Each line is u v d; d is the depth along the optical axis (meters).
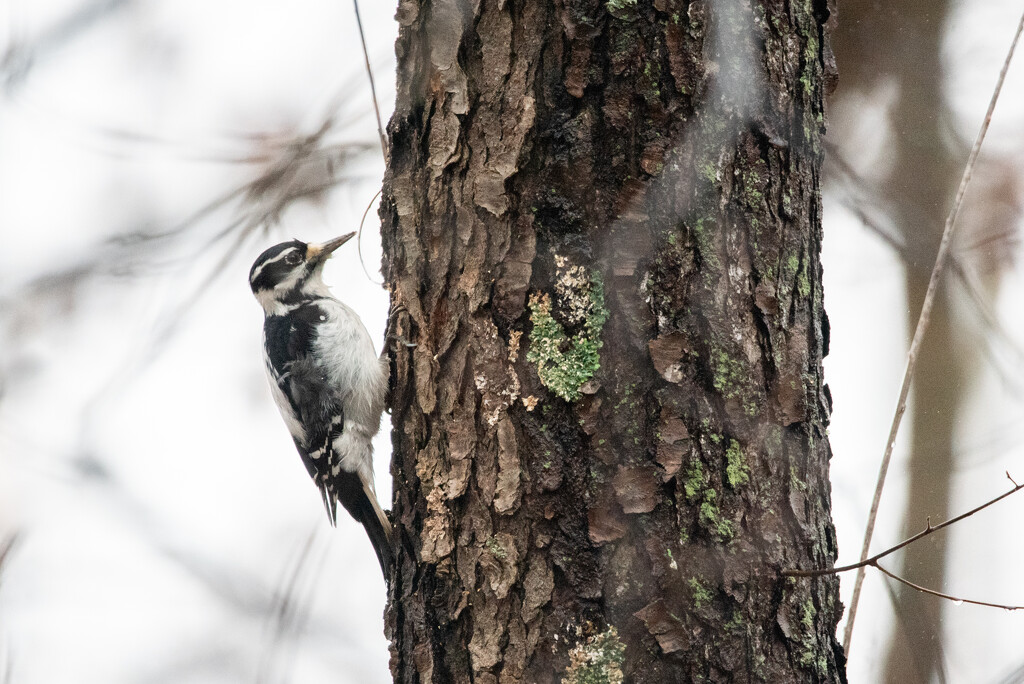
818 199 7.87
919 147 15.21
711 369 7.24
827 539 7.59
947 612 14.11
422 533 8.06
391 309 8.60
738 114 7.40
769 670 7.09
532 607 7.38
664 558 7.11
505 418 7.60
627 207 7.35
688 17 7.41
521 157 7.63
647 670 7.06
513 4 7.73
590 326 7.38
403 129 8.41
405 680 8.08
